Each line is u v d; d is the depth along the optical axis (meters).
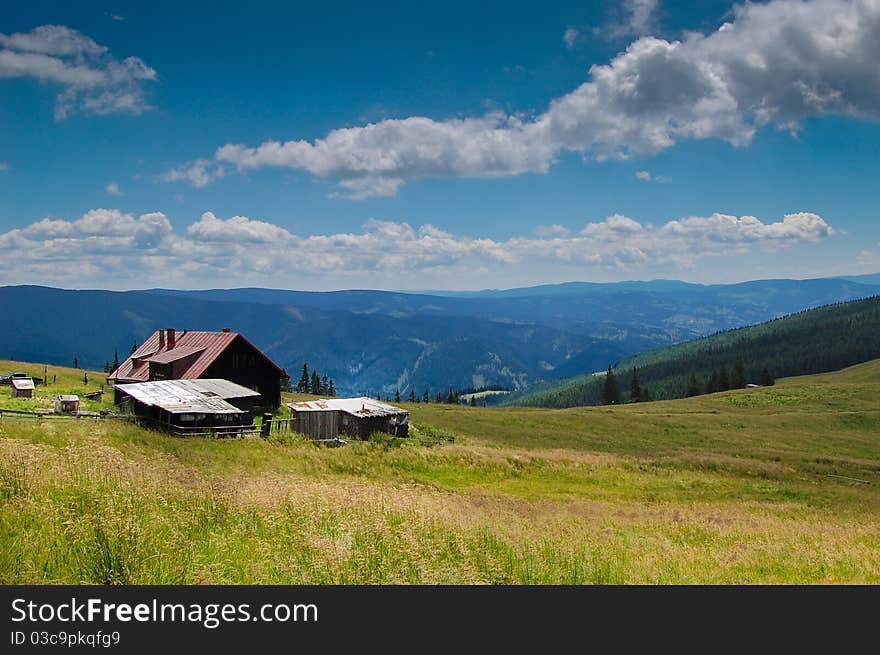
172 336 71.69
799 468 59.94
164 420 44.91
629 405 138.62
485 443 65.69
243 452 35.72
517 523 20.12
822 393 134.00
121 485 12.52
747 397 137.12
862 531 26.39
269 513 13.59
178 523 11.57
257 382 67.44
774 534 23.72
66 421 36.03
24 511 10.30
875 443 83.56
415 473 41.75
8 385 64.81
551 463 48.31
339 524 12.91
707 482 47.09
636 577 13.72
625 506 34.47
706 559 17.09
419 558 11.56
